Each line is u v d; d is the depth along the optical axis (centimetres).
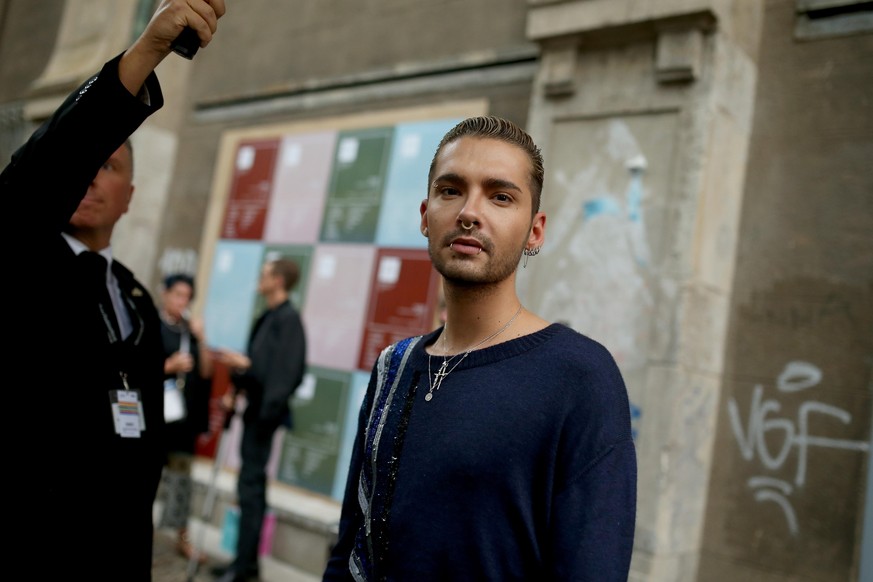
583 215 338
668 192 312
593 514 100
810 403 297
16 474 131
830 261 302
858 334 290
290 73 541
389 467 115
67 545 136
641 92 326
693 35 307
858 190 300
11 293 132
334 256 481
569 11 343
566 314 334
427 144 445
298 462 467
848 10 315
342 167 490
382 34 486
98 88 116
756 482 306
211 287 557
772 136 326
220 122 590
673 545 296
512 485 104
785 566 293
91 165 120
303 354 396
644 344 307
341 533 131
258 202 541
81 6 691
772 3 337
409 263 441
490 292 120
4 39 795
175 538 471
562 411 106
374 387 132
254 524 383
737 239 327
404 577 108
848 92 309
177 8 114
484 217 115
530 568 104
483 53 425
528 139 123
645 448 298
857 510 280
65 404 138
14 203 119
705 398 311
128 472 151
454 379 115
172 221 606
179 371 390
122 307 166
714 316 315
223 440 409
